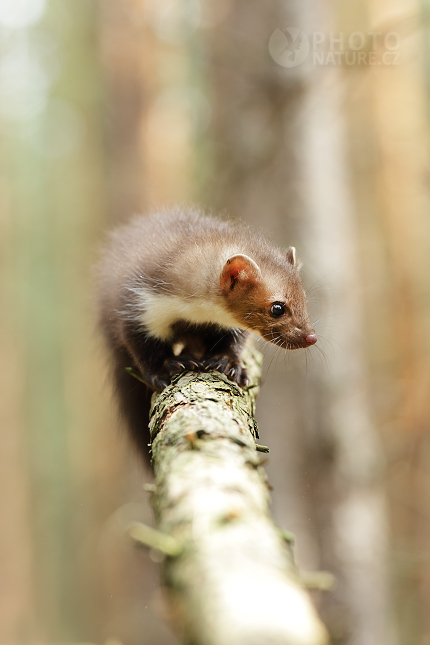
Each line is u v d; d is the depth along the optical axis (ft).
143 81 76.33
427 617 61.36
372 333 91.76
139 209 73.92
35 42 134.82
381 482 47.52
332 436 43.27
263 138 43.91
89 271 34.35
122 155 74.79
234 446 13.53
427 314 89.92
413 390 65.72
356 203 92.79
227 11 45.93
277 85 43.91
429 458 68.95
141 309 26.89
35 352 139.03
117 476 100.78
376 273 94.27
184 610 8.54
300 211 43.93
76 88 120.88
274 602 7.54
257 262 28.25
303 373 43.45
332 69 45.32
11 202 141.69
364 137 92.58
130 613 81.20
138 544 9.63
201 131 85.61
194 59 85.10
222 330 28.86
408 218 90.27
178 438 14.73
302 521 43.01
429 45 74.33
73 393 136.36
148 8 77.66
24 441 123.65
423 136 88.17
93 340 33.63
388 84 85.97
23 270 144.36
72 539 112.98
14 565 108.06
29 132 153.79
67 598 105.50
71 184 148.66
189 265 27.35
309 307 44.21
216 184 45.47
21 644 95.86
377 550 44.78
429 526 70.69
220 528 9.63
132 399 30.19
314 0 44.96
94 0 79.05
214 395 19.12
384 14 75.92
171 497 11.34
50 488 121.60
